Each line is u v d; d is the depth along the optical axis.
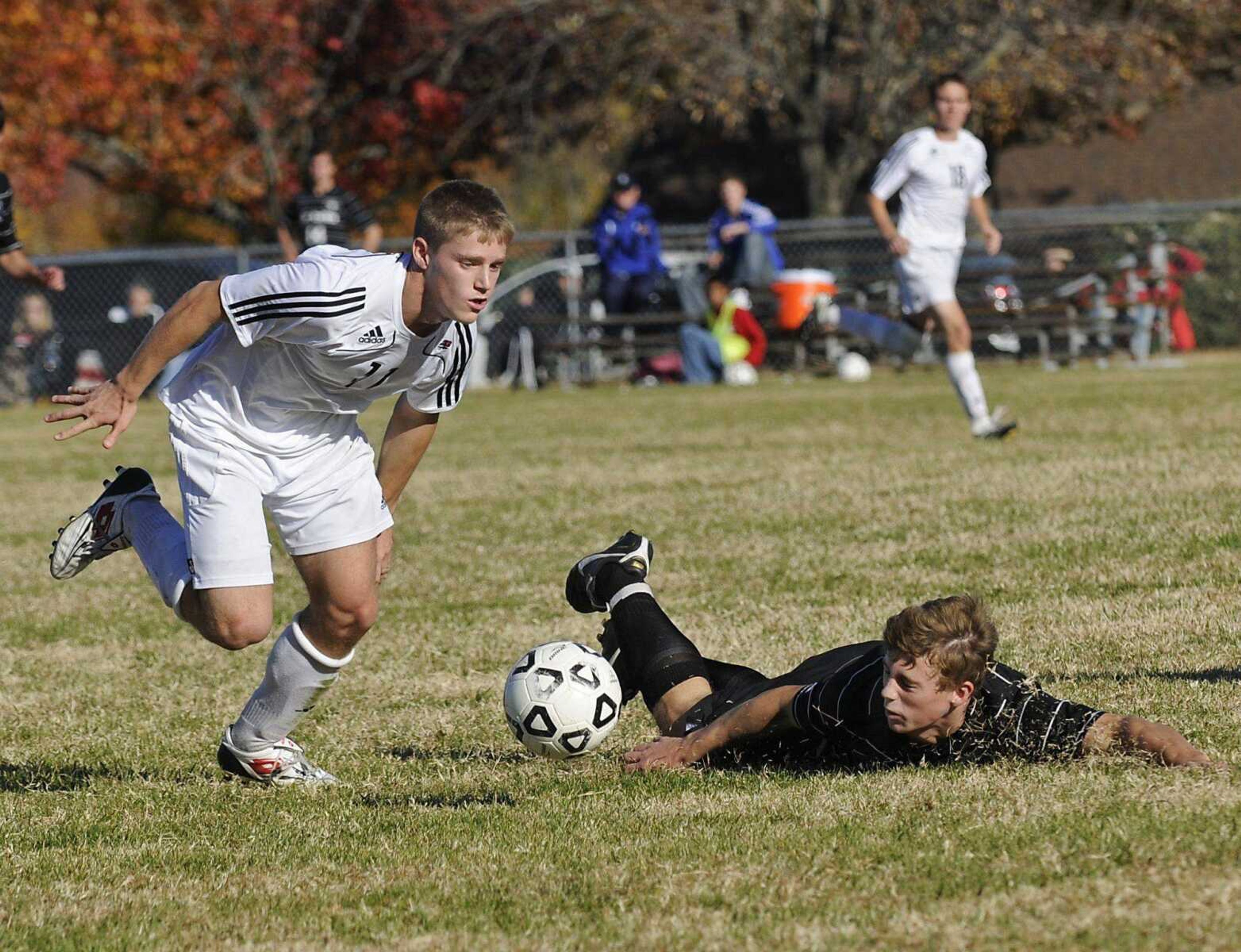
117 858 13.45
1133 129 111.31
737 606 23.94
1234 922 10.13
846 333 76.38
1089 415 48.22
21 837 14.31
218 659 23.25
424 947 10.81
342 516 15.25
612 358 79.25
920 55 99.88
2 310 78.56
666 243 87.12
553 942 10.70
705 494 35.97
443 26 102.00
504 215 13.84
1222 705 16.27
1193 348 84.19
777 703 14.81
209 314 14.25
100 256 77.31
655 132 122.38
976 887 11.07
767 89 101.38
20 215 134.88
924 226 42.41
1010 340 79.75
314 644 15.55
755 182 125.31
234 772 16.23
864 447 43.47
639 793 14.48
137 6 96.94
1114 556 25.12
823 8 101.81
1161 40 102.25
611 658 16.42
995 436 42.41
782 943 10.38
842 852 12.05
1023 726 14.10
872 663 14.50
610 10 99.31
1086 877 11.09
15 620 26.55
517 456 46.41
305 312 13.94
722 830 12.99
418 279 14.05
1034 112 109.56
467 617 24.75
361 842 13.55
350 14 102.62
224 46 99.19
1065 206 113.69
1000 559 25.70
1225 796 12.66
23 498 42.09
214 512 15.02
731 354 75.00
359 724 18.83
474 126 105.81
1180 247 82.12
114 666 22.95
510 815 14.09
